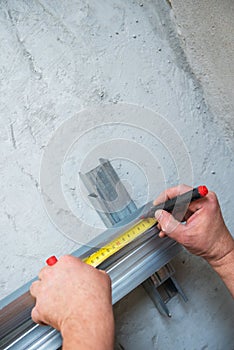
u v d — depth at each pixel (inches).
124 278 30.7
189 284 38.3
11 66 31.7
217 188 40.2
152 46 37.8
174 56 38.9
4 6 31.7
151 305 35.8
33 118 32.1
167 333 36.5
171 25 38.6
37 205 31.6
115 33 36.2
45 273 25.6
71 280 24.3
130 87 36.4
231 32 33.1
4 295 29.9
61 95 33.4
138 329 35.0
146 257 32.1
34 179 31.7
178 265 37.9
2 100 31.1
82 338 21.1
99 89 35.0
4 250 30.2
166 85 38.2
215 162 40.3
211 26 34.7
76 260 25.7
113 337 22.4
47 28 33.3
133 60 36.8
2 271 30.0
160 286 37.1
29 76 32.3
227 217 40.7
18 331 27.6
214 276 39.7
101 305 23.1
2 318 27.0
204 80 39.2
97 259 29.0
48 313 24.1
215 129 40.7
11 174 30.9
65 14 34.1
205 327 38.9
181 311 37.5
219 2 32.5
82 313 22.5
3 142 30.9
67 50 33.9
